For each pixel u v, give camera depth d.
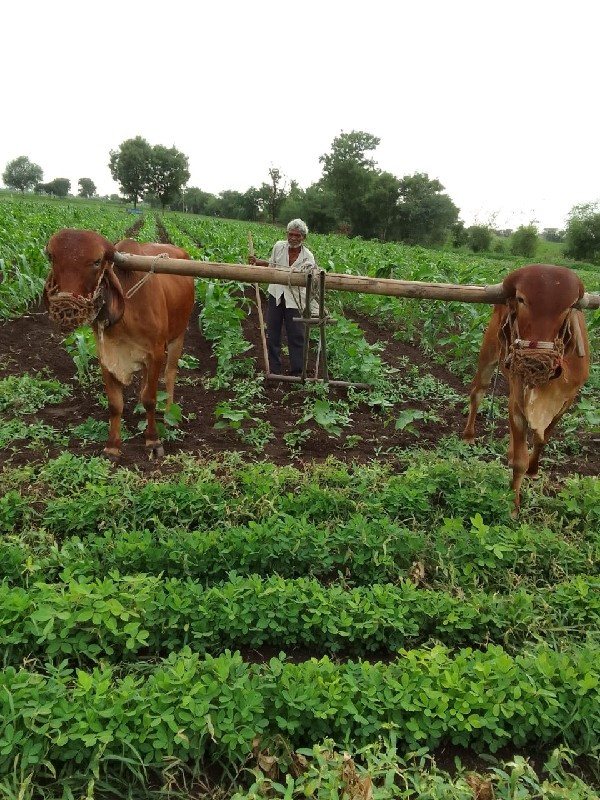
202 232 30.66
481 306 11.26
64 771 2.81
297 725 2.98
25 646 3.43
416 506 5.12
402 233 61.62
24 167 123.62
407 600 3.92
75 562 4.01
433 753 3.15
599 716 3.12
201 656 3.68
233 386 8.54
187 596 3.77
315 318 5.47
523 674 3.26
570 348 4.74
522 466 5.14
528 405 4.83
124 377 5.80
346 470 5.73
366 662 3.29
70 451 6.17
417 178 59.84
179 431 6.83
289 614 3.73
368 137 64.69
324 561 4.36
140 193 89.56
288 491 5.41
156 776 2.93
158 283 5.90
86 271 4.81
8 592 3.60
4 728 2.73
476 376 6.61
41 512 4.85
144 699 2.90
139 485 5.26
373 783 2.85
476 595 4.04
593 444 7.26
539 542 4.58
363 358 8.77
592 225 49.72
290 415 7.64
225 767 2.92
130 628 3.42
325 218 62.00
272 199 76.75
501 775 2.81
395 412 7.97
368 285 5.21
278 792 2.80
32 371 8.64
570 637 3.82
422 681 3.21
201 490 5.02
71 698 2.94
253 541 4.36
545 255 54.88
